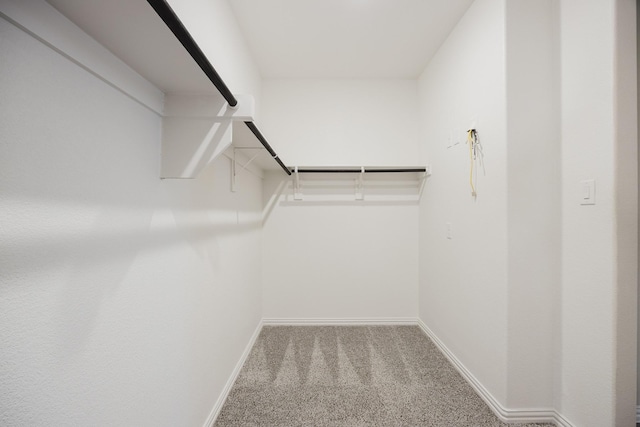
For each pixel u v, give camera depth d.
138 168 0.83
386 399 1.56
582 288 1.23
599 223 1.16
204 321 1.29
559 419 1.34
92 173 0.66
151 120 0.89
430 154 2.36
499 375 1.43
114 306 0.73
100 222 0.69
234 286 1.75
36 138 0.53
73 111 0.61
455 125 1.91
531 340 1.38
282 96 2.67
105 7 0.51
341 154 2.68
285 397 1.57
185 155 0.95
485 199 1.55
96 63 0.65
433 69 2.29
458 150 1.86
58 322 0.57
